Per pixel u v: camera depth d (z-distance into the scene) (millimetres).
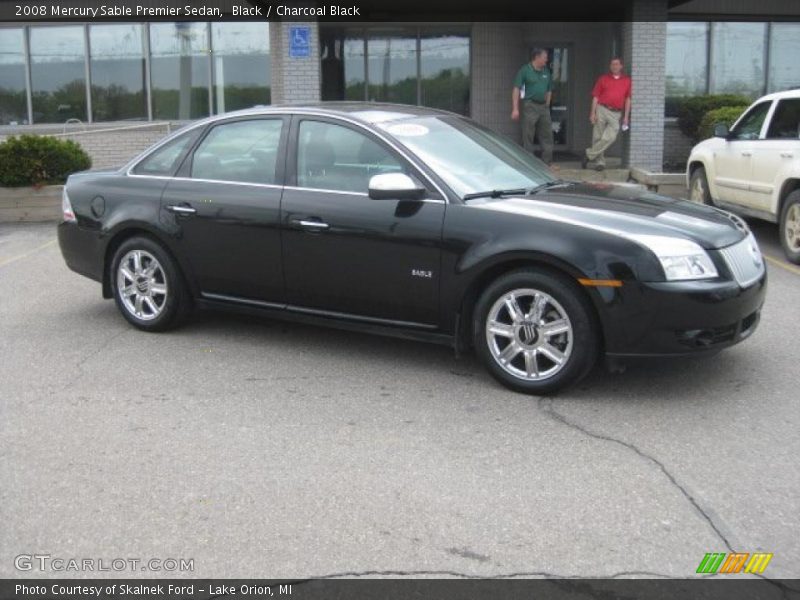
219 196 5969
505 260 4949
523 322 4980
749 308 4949
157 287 6371
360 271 5449
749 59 16328
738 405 4859
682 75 16297
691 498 3789
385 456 4266
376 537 3506
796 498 3781
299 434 4559
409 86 16609
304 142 5773
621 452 4266
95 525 3635
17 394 5203
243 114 6090
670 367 5512
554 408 4859
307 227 5574
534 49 15242
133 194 6379
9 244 10414
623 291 4680
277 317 5961
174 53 16516
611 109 13633
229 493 3896
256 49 16484
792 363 5566
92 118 16766
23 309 7297
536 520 3621
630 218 4965
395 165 5414
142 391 5242
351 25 16219
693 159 11008
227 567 3316
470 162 5609
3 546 3488
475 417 4750
